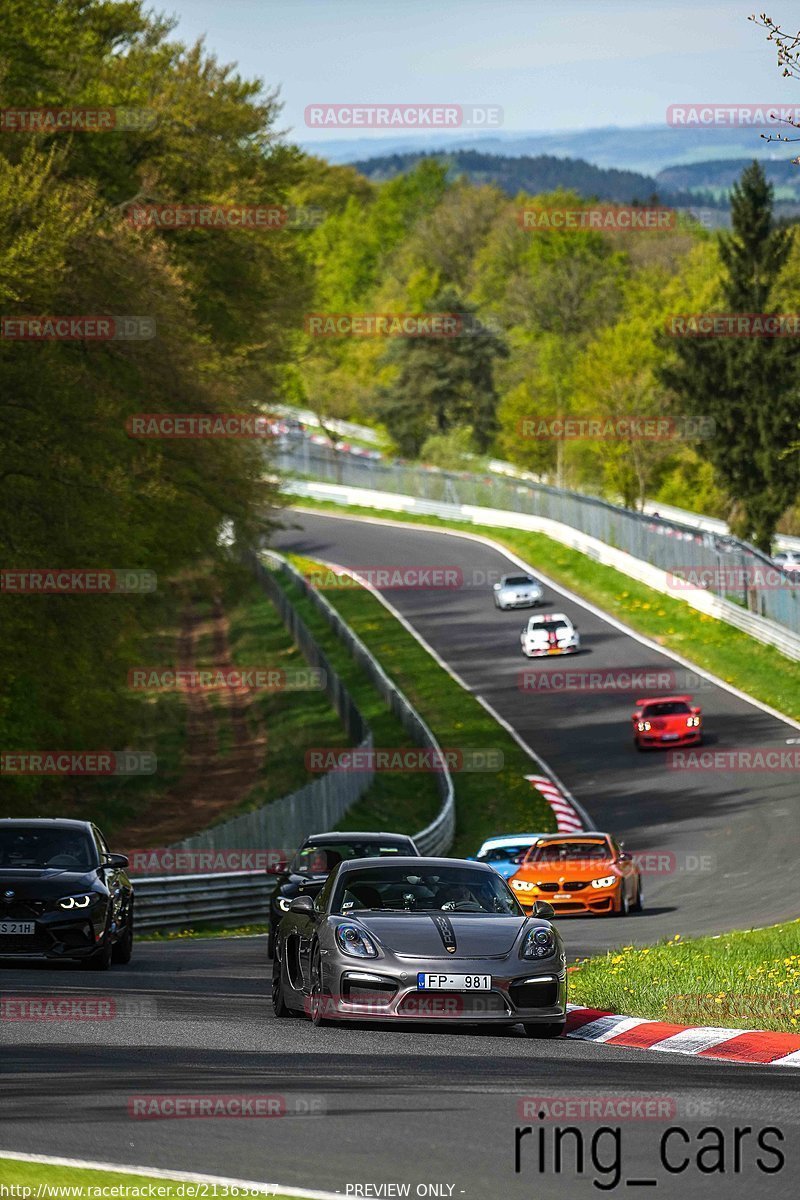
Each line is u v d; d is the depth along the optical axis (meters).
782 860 123.19
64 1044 41.19
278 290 184.12
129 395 143.38
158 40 168.50
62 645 124.50
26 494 121.44
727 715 193.00
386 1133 29.52
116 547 125.06
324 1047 40.94
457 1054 40.03
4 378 119.62
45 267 117.50
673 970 56.94
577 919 99.62
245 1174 26.20
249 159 176.38
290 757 175.00
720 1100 32.78
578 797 160.00
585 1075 36.28
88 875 69.19
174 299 143.00
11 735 126.00
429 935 45.38
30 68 138.62
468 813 156.75
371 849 78.12
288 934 49.53
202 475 155.50
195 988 59.97
